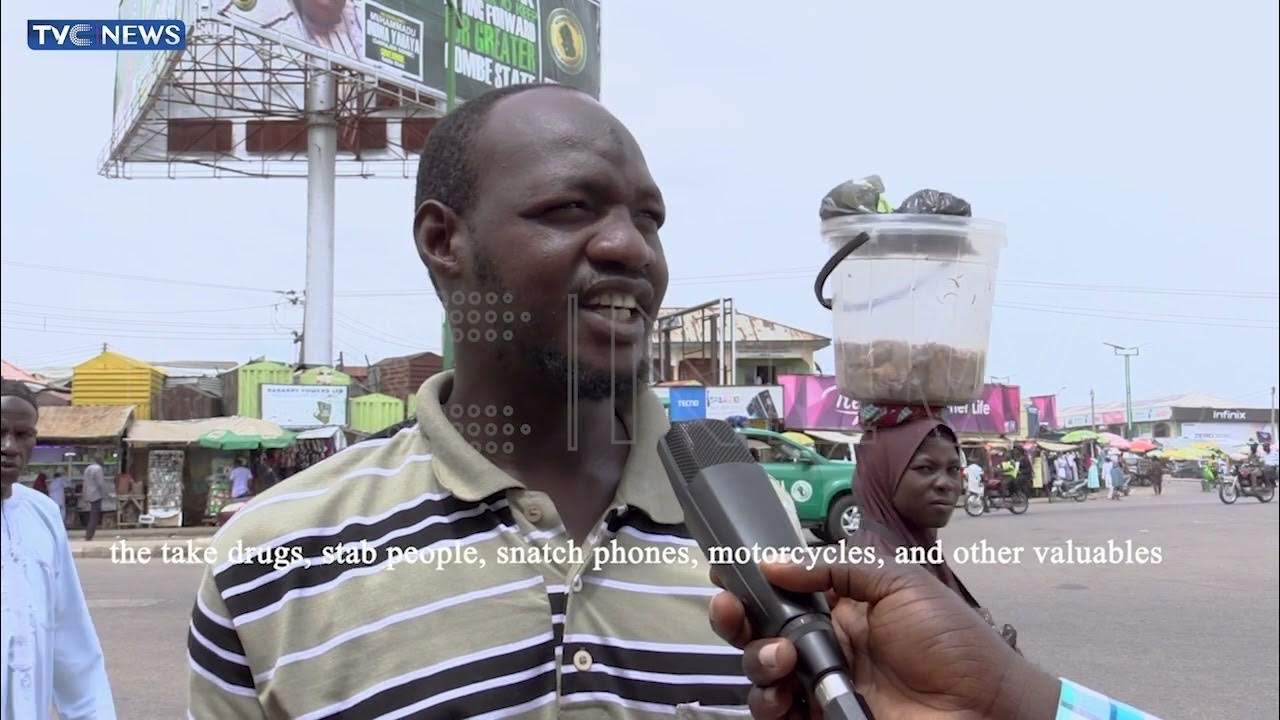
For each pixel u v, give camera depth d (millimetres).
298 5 14656
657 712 950
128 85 18625
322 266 17406
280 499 1022
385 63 15953
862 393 1482
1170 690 4668
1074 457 24719
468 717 896
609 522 1022
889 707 946
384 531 988
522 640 934
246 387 13867
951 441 2176
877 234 1396
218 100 18328
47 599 2197
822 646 792
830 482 10438
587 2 20766
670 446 945
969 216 1426
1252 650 5434
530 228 942
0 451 2102
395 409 14508
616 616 977
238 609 952
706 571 1031
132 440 13523
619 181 957
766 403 14516
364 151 20125
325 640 935
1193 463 39250
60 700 2311
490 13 18141
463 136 1018
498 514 990
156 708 4438
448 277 1041
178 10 13961
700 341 21812
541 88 1016
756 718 851
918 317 1405
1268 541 11273
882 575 966
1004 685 926
